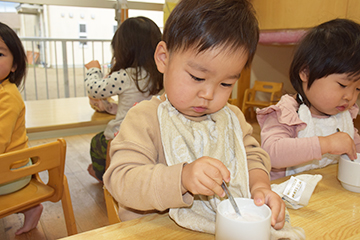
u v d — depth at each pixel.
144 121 0.70
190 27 0.58
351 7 1.98
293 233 0.52
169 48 0.63
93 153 2.08
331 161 1.07
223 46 0.56
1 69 1.34
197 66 0.58
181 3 0.63
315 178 0.66
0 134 1.21
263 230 0.43
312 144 0.87
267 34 2.67
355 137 1.11
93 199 1.96
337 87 0.89
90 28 5.28
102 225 1.67
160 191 0.54
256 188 0.63
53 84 5.32
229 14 0.58
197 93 0.61
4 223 1.67
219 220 0.45
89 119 1.79
